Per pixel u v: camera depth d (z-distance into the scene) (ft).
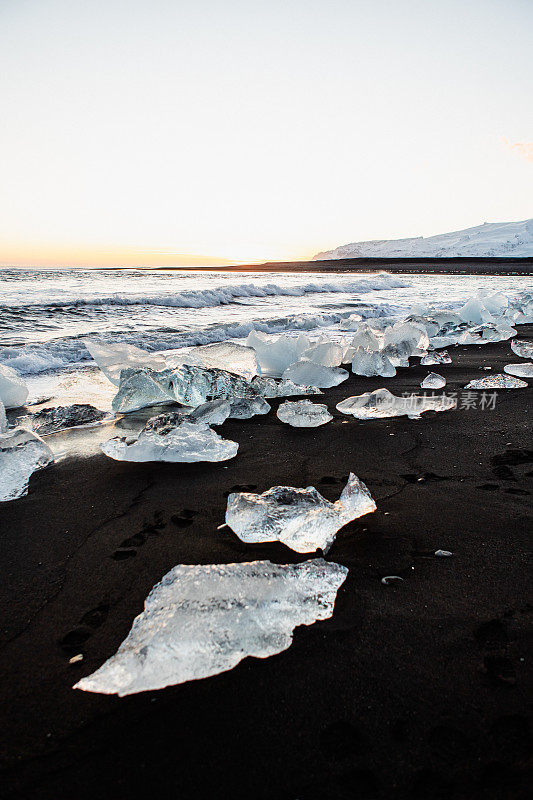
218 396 10.66
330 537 4.99
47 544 5.07
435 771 2.65
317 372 12.12
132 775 2.68
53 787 2.62
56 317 23.24
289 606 3.88
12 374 10.54
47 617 3.98
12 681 3.33
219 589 3.91
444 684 3.23
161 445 7.39
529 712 3.00
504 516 5.46
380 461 7.19
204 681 3.29
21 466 6.79
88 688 3.23
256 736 2.90
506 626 3.75
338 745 2.83
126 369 10.44
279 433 8.59
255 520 5.13
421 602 4.04
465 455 7.32
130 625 3.89
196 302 30.96
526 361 15.01
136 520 5.55
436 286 53.42
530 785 2.56
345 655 3.50
